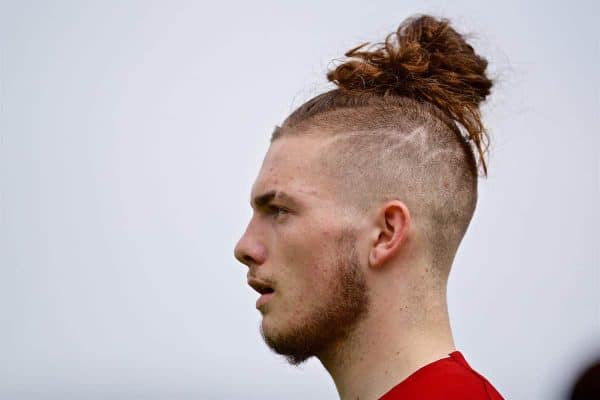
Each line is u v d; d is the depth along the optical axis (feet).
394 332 13.84
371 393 13.78
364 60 16.01
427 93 15.46
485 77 16.14
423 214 14.33
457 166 15.01
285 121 15.46
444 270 14.51
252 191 14.88
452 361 13.79
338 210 14.14
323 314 13.97
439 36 16.12
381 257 13.93
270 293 14.39
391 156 14.40
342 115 14.89
